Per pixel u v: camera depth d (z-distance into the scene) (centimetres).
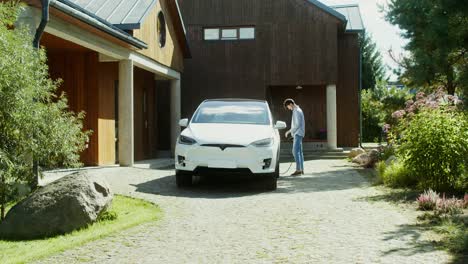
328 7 2023
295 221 614
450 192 812
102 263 445
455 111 953
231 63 2111
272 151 900
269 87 2178
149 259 456
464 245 468
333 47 2041
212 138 895
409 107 1215
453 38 1146
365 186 934
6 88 570
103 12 1298
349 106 2148
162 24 1585
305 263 436
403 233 539
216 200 782
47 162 694
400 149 887
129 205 727
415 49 1347
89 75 1268
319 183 1001
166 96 2161
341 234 541
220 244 507
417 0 1244
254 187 946
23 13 820
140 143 1628
